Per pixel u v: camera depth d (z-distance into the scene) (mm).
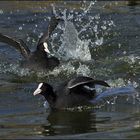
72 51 18016
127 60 16828
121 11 23016
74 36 18875
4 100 13625
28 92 14305
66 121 11914
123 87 14258
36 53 16906
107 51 17984
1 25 21141
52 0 25594
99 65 16594
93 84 13477
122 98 13484
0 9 23734
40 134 10977
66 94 13188
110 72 15859
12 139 10695
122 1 25453
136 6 24234
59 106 13023
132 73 15625
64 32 19031
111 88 14172
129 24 20625
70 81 13266
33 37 19797
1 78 15781
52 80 15625
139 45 18312
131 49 17984
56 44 18891
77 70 16344
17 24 21250
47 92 13094
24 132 11141
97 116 12234
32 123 11789
